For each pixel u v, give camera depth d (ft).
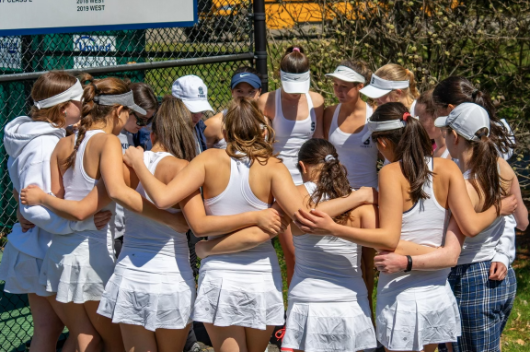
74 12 13.07
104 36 16.88
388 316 9.22
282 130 13.25
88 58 16.90
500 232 10.13
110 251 10.26
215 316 9.23
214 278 9.35
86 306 10.25
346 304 9.33
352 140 12.76
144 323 9.42
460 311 10.04
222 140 13.50
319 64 19.58
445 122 9.84
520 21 20.17
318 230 8.91
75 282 9.89
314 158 9.61
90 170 9.75
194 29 16.34
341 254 9.34
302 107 13.26
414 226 9.20
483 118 9.48
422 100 11.37
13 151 10.53
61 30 13.05
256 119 9.50
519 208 10.52
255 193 9.30
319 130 13.52
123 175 9.57
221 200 9.34
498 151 10.65
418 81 20.03
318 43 19.84
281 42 20.74
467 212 9.03
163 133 9.93
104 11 13.21
